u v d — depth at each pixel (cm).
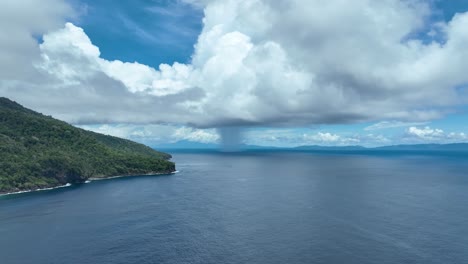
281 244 11412
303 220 14162
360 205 16788
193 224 13900
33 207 17625
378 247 10938
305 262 9962
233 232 12769
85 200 19438
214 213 15662
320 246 11144
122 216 15388
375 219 14075
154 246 11456
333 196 19475
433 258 10019
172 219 14712
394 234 12119
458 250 10562
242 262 10062
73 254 10900
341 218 14338
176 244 11606
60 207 17538
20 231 13338
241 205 17300
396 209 15775
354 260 10012
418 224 13250
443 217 14212
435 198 18462
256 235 12375
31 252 11112
